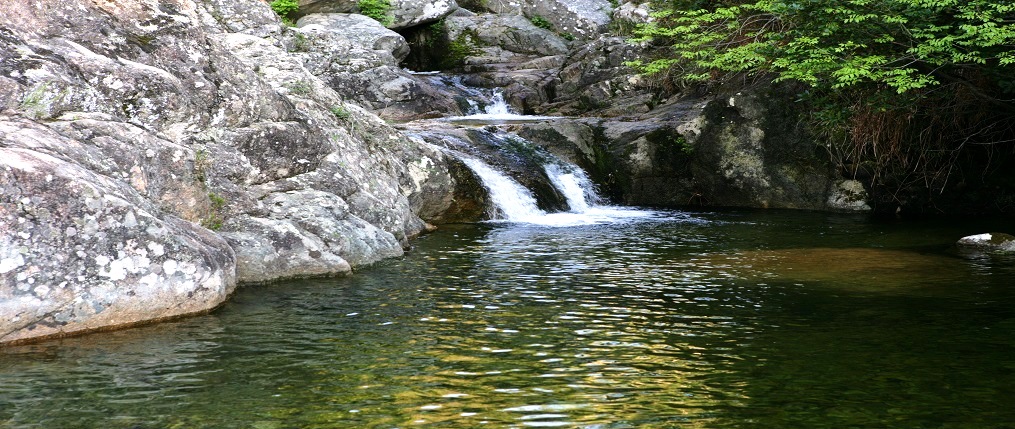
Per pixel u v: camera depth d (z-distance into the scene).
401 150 13.66
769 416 5.09
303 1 24.92
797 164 17.25
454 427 4.89
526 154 16.89
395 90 21.08
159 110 8.88
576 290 8.66
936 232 13.45
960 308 7.86
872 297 8.35
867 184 16.75
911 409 5.20
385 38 23.95
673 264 10.25
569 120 19.11
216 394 5.44
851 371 5.95
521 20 27.47
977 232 13.45
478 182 14.66
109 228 6.98
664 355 6.34
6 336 6.46
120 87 8.53
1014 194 16.33
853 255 10.97
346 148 11.61
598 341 6.73
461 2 29.19
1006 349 6.48
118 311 6.95
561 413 5.13
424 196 13.71
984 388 5.58
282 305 7.88
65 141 7.48
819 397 5.42
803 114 17.11
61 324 6.69
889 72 13.26
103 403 5.25
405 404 5.28
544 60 25.48
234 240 8.87
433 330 7.05
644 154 17.92
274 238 9.13
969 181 16.44
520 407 5.23
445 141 15.90
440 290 8.61
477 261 10.35
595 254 10.96
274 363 6.11
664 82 21.41
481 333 6.96
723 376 5.85
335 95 13.27
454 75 25.05
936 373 5.90
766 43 15.35
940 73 14.52
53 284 6.63
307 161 10.37
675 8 20.33
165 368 5.96
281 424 4.93
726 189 17.78
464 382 5.70
